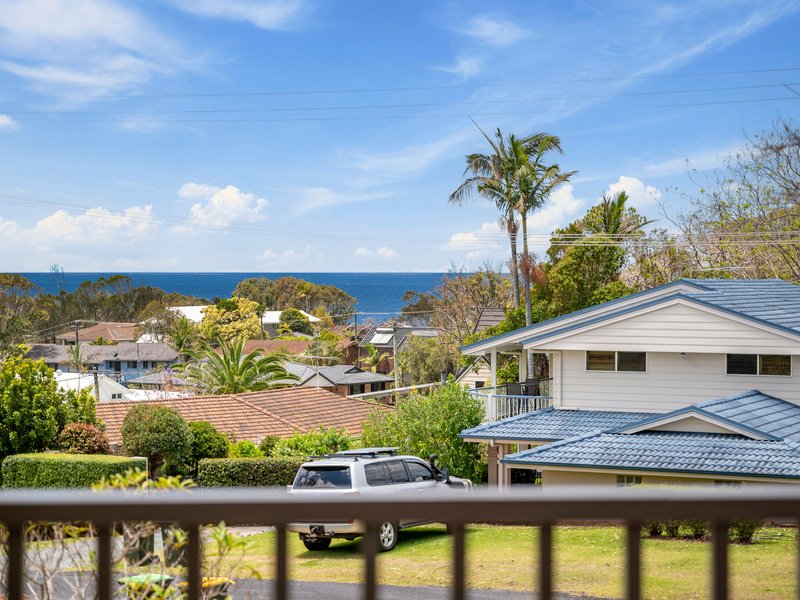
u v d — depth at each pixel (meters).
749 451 20.95
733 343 25.77
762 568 14.16
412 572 15.34
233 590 4.80
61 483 24.88
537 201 50.41
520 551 16.61
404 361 74.62
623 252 46.75
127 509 1.85
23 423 27.11
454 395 28.62
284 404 38.88
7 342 102.50
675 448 21.66
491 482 26.80
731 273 46.78
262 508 1.84
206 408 36.44
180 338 112.00
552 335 28.05
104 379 50.88
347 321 155.00
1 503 1.85
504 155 50.28
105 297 148.62
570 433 25.45
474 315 68.25
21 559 1.87
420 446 27.86
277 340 113.44
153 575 4.64
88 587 4.53
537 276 47.78
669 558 15.04
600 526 19.23
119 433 31.44
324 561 16.70
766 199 45.88
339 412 39.56
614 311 29.39
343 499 1.83
